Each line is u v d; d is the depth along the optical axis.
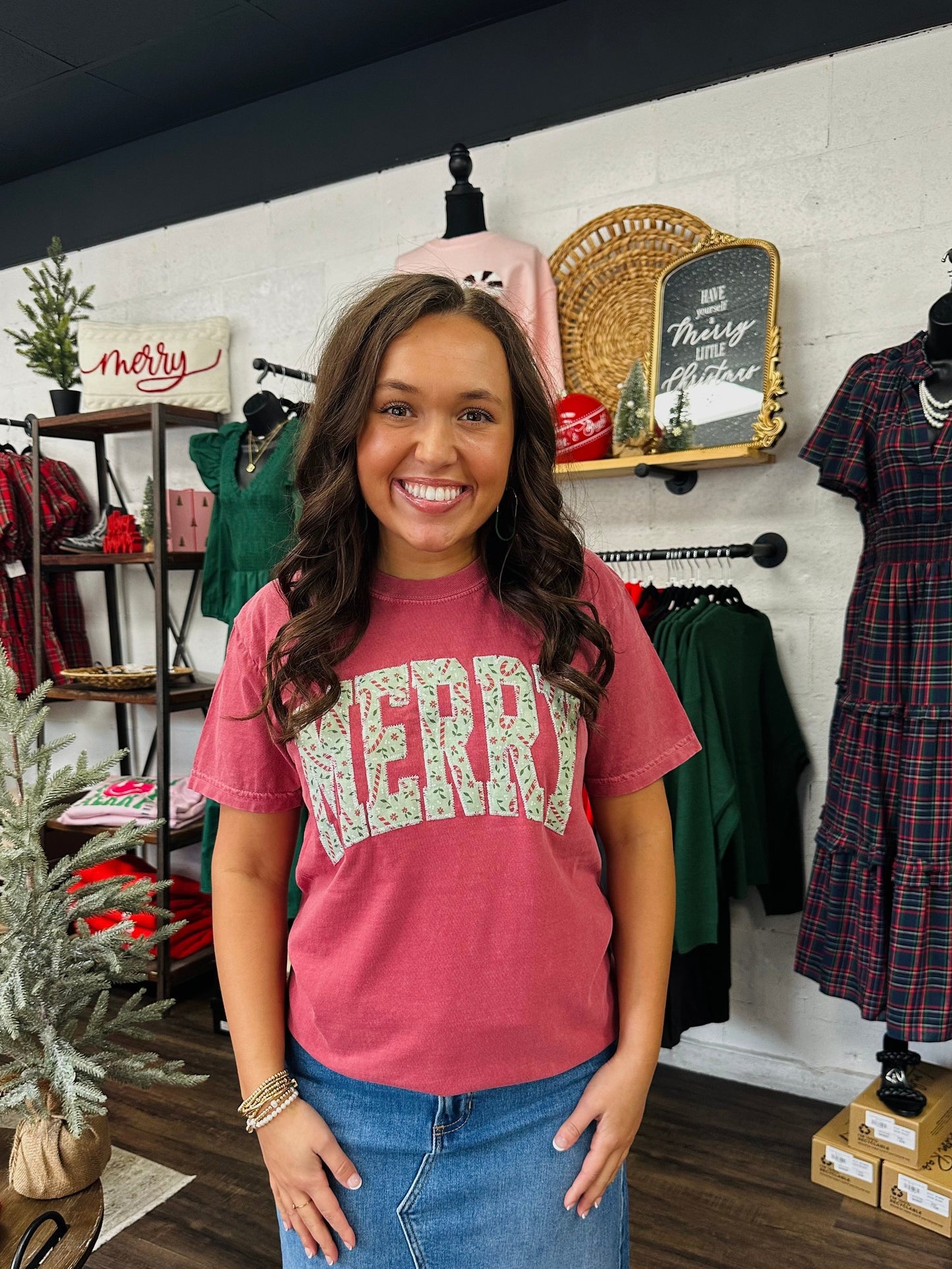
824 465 2.06
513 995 0.90
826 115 2.23
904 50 2.14
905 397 1.91
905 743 1.88
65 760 3.88
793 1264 1.78
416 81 2.80
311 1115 0.96
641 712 1.01
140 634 3.63
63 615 3.66
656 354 2.37
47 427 3.27
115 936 1.58
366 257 2.96
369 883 0.91
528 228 2.66
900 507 1.91
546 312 2.55
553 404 0.99
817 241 2.26
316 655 0.93
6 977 1.46
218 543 2.92
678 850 2.03
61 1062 1.42
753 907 2.42
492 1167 0.93
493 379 0.89
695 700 2.04
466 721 0.91
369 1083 0.94
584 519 2.61
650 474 2.37
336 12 2.57
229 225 3.23
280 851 1.06
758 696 2.28
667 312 2.36
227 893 1.04
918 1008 1.83
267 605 1.01
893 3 2.13
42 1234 1.32
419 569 0.97
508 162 2.67
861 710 1.95
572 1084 0.97
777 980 2.39
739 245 2.25
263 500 2.70
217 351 3.20
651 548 2.53
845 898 1.99
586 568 1.02
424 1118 0.92
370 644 0.95
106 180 3.50
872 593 1.98
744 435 2.24
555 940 0.91
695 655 2.05
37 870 1.54
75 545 3.29
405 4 2.54
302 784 0.96
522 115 2.63
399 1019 0.90
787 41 2.25
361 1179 0.94
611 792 1.03
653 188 2.46
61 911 1.56
